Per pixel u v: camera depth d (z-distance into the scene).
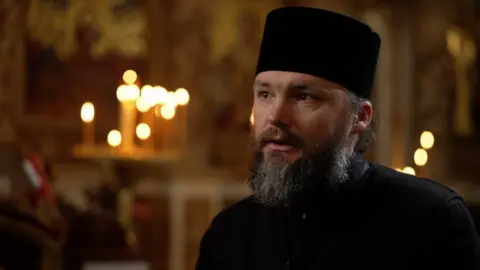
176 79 8.55
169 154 7.20
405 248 2.49
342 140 2.47
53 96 8.15
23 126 8.04
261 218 2.70
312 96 2.42
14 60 8.05
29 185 7.87
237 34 8.72
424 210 2.52
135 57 8.40
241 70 8.73
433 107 9.36
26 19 8.08
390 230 2.53
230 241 2.73
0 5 8.00
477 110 9.46
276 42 2.48
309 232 2.59
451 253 2.45
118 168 7.18
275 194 2.43
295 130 2.40
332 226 2.57
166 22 8.52
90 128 7.98
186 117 8.52
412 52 9.31
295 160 2.40
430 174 9.31
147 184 8.40
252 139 2.59
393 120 9.23
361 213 2.57
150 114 7.98
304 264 2.57
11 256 7.35
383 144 9.20
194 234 8.53
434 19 9.35
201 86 8.62
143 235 8.38
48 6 8.15
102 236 7.67
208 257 2.78
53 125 8.11
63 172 8.00
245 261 2.68
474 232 2.51
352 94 2.51
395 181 2.62
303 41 2.45
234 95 8.71
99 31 8.28
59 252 7.43
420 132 9.34
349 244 2.53
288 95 2.43
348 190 2.57
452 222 2.49
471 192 9.35
